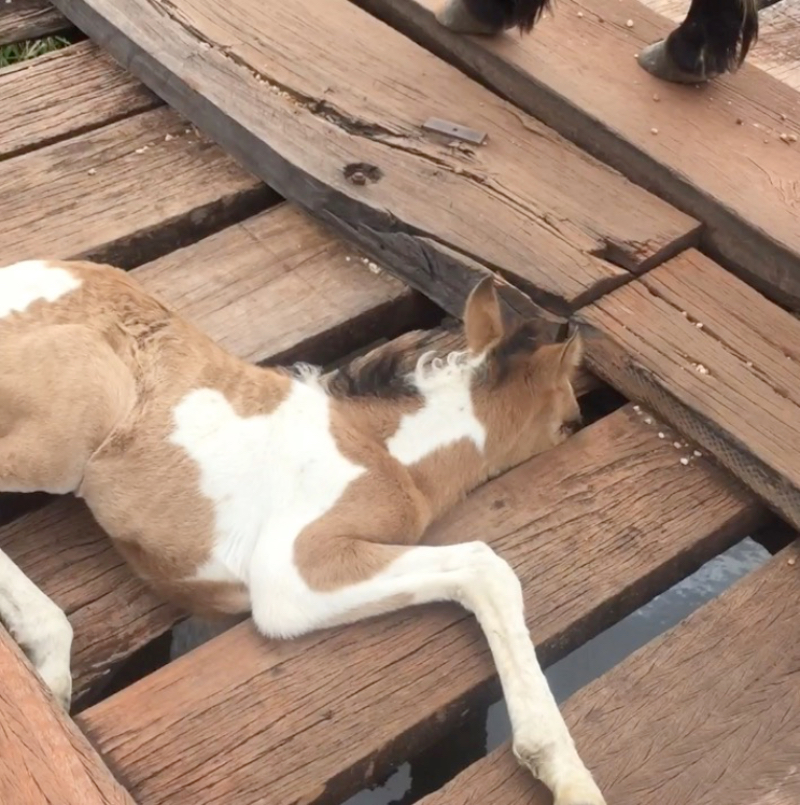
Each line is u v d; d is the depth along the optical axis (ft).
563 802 5.83
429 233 7.97
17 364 6.37
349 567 6.42
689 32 8.82
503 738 6.89
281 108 8.61
